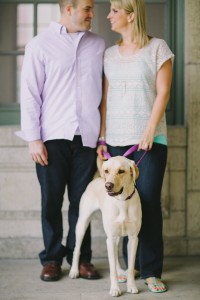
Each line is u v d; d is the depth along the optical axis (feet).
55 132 9.28
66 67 9.13
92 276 9.73
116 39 11.88
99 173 9.88
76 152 9.48
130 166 8.34
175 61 11.54
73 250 10.02
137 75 8.84
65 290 9.20
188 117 11.24
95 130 9.48
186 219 11.43
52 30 9.23
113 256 8.84
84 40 9.29
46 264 9.84
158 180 9.08
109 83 9.20
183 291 9.11
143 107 8.90
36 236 11.32
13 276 10.03
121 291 9.11
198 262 10.95
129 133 8.95
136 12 8.73
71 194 9.84
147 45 8.89
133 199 8.57
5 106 11.88
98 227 11.32
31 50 9.12
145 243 9.17
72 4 8.92
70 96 9.26
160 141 9.07
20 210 11.28
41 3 11.71
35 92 9.23
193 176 11.34
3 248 11.23
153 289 9.03
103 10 11.82
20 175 11.23
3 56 11.93
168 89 8.90
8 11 11.80
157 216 9.13
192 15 11.07
